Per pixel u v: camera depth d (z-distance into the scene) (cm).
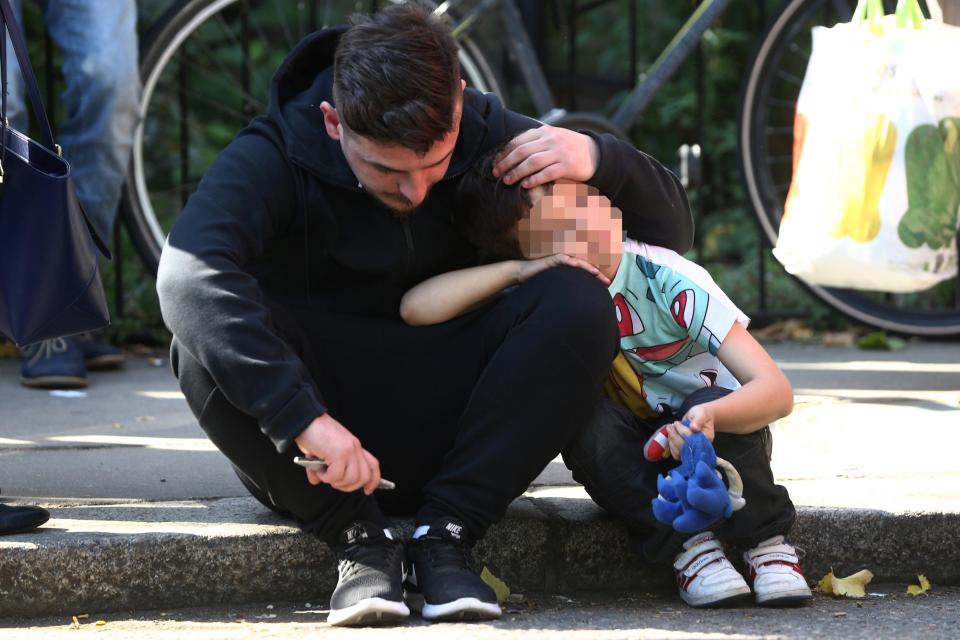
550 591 700
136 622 641
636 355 676
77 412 1012
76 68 1108
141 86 1247
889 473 793
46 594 645
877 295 1436
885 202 928
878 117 921
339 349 667
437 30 600
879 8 932
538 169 638
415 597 642
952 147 923
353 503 625
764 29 1289
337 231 654
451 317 664
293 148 638
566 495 750
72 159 1134
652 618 639
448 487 632
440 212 672
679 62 1225
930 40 914
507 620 631
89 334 1202
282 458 611
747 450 648
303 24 1712
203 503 738
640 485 654
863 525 704
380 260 662
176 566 660
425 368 664
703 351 678
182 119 1530
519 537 693
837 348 1273
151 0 1683
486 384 627
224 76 1794
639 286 667
